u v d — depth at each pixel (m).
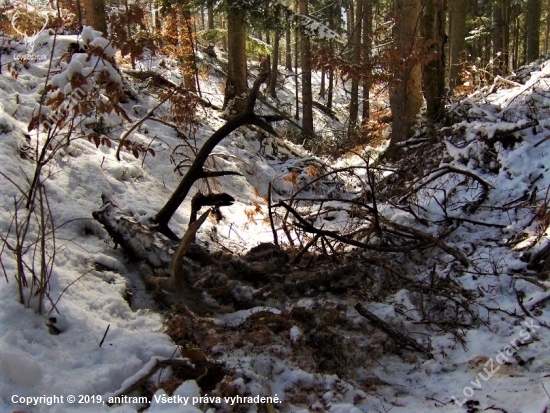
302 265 5.52
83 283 3.98
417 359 4.04
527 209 6.06
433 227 6.38
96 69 3.86
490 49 27.78
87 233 4.96
